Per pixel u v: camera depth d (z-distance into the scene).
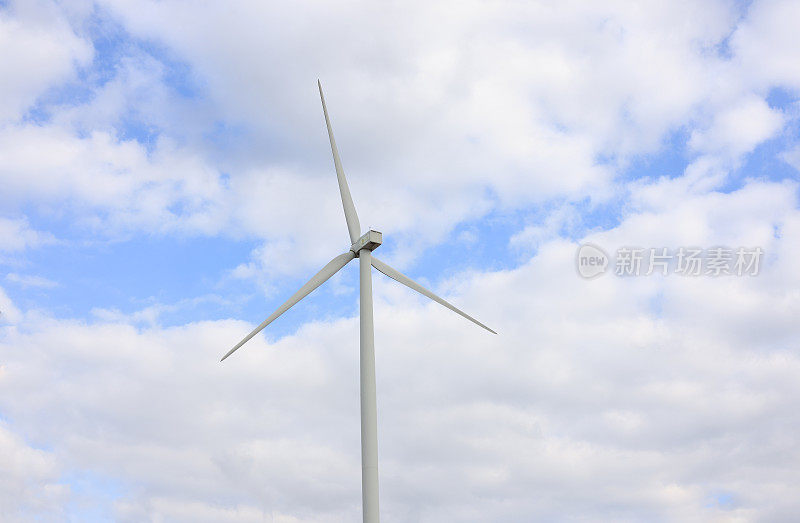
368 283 41.34
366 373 38.94
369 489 36.50
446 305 44.06
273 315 41.72
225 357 40.62
